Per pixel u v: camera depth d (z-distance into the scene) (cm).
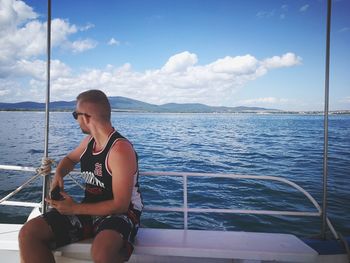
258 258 213
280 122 8581
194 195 992
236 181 1159
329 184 1198
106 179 209
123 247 196
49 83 248
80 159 223
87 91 217
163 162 1873
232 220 734
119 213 203
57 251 209
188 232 246
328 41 249
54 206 206
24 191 959
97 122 210
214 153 2291
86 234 215
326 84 253
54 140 2942
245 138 3697
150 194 1003
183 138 3606
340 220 756
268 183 1133
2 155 1955
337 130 5328
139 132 4516
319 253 233
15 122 6438
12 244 238
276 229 685
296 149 2588
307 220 730
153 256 241
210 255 214
